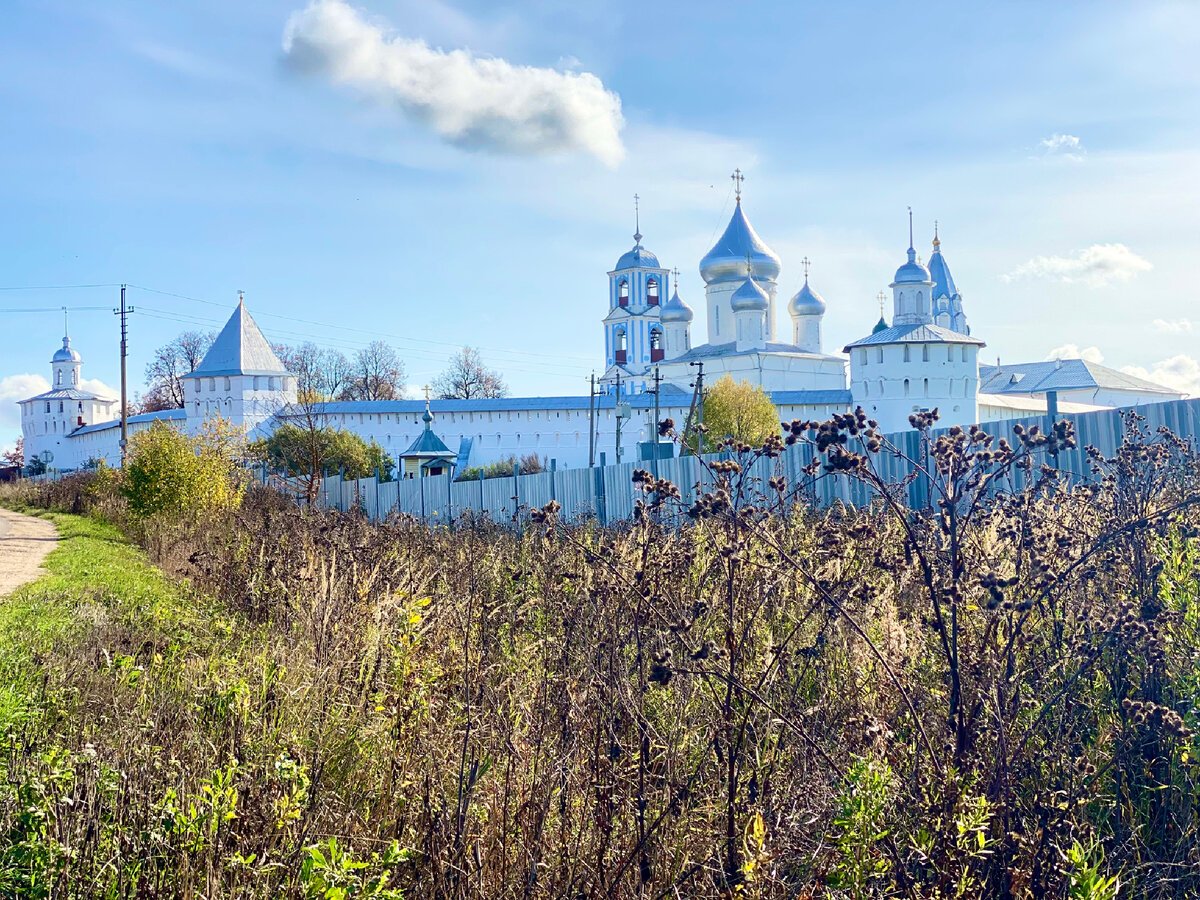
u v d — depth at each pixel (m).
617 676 5.57
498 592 8.65
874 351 61.00
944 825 4.23
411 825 5.30
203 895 4.59
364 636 7.62
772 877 4.29
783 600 6.15
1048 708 4.93
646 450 31.91
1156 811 5.08
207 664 8.03
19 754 5.70
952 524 4.68
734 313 80.62
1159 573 5.82
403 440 67.69
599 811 4.89
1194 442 10.09
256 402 76.75
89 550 21.14
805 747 5.02
